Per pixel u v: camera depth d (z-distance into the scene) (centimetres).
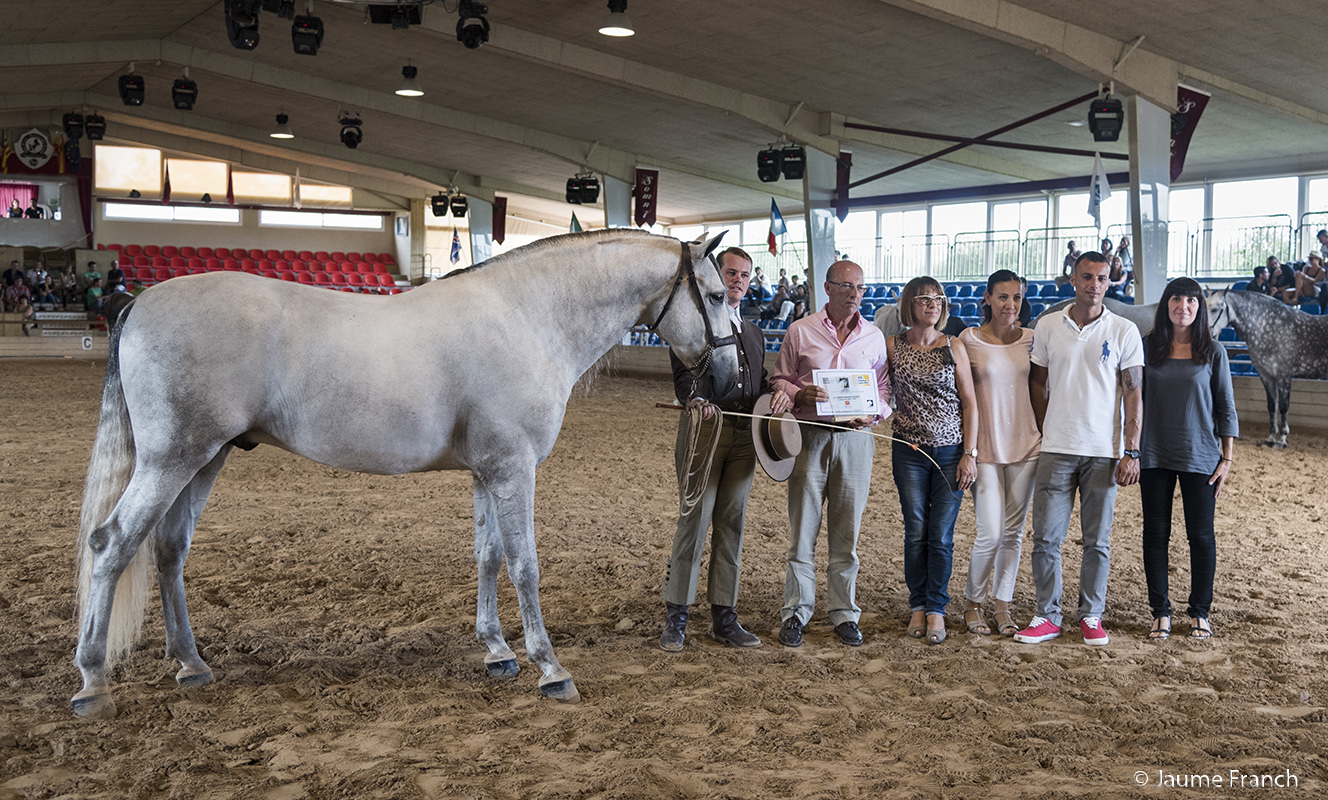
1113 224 1845
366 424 312
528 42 1358
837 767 280
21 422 1054
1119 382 399
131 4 1409
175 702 318
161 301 304
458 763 275
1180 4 1030
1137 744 300
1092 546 404
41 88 2122
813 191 1647
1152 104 1209
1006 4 1062
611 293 348
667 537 584
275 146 2388
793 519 402
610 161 2053
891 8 1129
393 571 493
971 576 418
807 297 1705
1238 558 547
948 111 1533
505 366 326
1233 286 1426
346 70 1678
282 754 280
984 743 297
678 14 1232
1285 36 1088
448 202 2555
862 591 477
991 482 412
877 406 392
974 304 1847
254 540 550
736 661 376
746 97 1555
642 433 1081
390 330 316
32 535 546
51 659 354
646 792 257
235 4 1113
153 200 2745
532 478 337
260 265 2864
